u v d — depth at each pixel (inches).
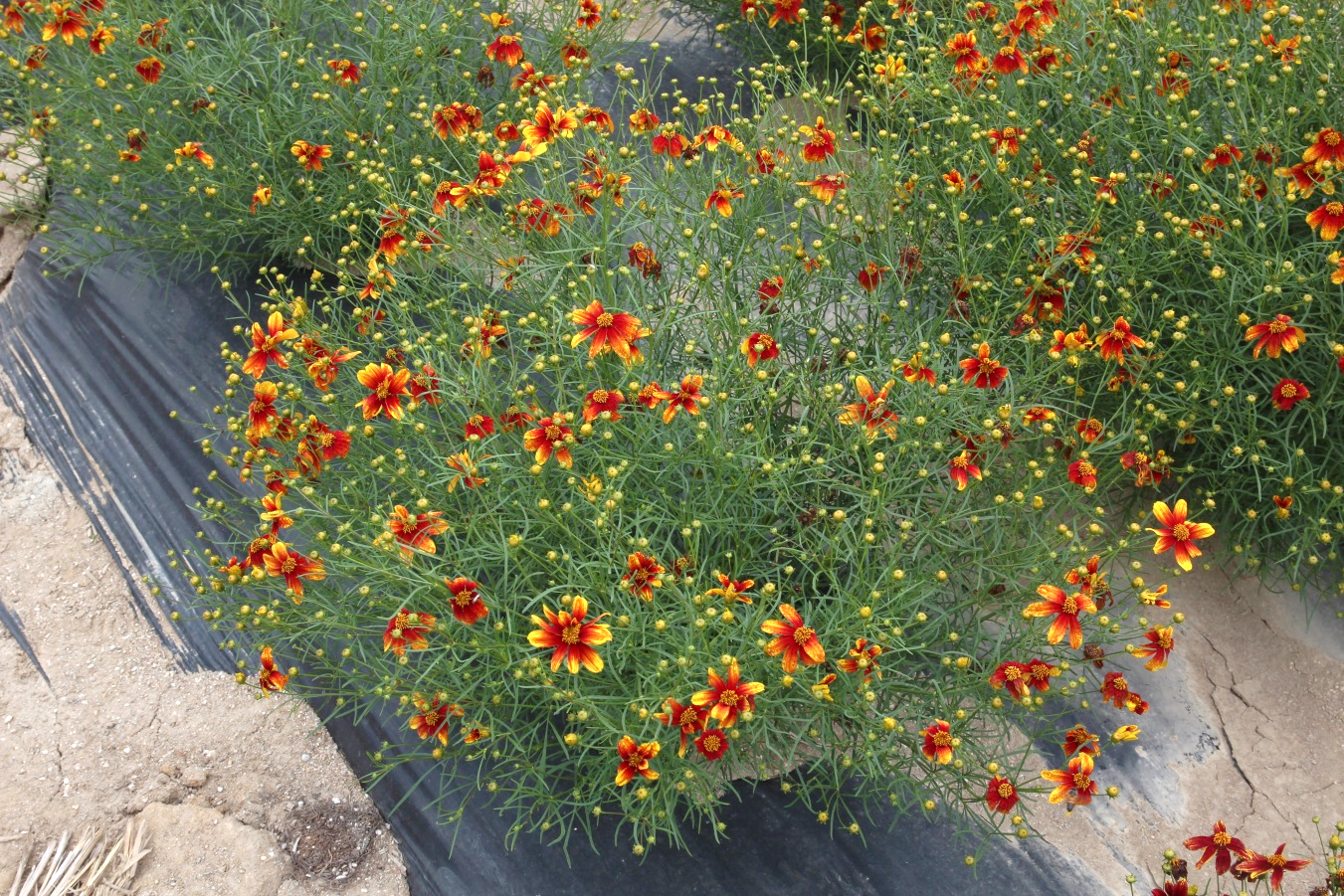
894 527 26.8
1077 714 29.1
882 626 24.4
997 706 23.5
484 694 25.9
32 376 39.3
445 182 29.0
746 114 42.9
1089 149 31.4
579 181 28.7
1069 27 32.8
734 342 27.3
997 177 30.8
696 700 21.5
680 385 25.1
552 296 26.6
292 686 31.1
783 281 28.4
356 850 28.6
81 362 39.0
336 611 27.0
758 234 27.5
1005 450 28.4
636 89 44.0
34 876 27.8
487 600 24.7
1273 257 28.3
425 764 29.2
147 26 35.5
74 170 37.8
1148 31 30.7
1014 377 28.6
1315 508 29.3
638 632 24.2
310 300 38.6
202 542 34.7
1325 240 26.6
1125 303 27.9
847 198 30.0
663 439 26.8
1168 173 30.0
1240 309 28.3
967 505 28.3
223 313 38.8
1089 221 29.2
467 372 28.0
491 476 25.8
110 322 39.3
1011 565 25.7
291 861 28.3
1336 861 22.0
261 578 24.4
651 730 24.0
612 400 24.7
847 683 24.1
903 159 32.8
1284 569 30.7
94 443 37.4
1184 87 29.9
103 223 39.5
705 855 27.6
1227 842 22.3
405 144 35.7
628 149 28.5
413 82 37.2
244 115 36.2
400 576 23.3
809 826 27.7
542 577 27.0
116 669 32.2
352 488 27.1
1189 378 29.1
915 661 27.5
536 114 28.4
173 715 31.1
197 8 38.5
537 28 40.0
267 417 26.4
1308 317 28.3
